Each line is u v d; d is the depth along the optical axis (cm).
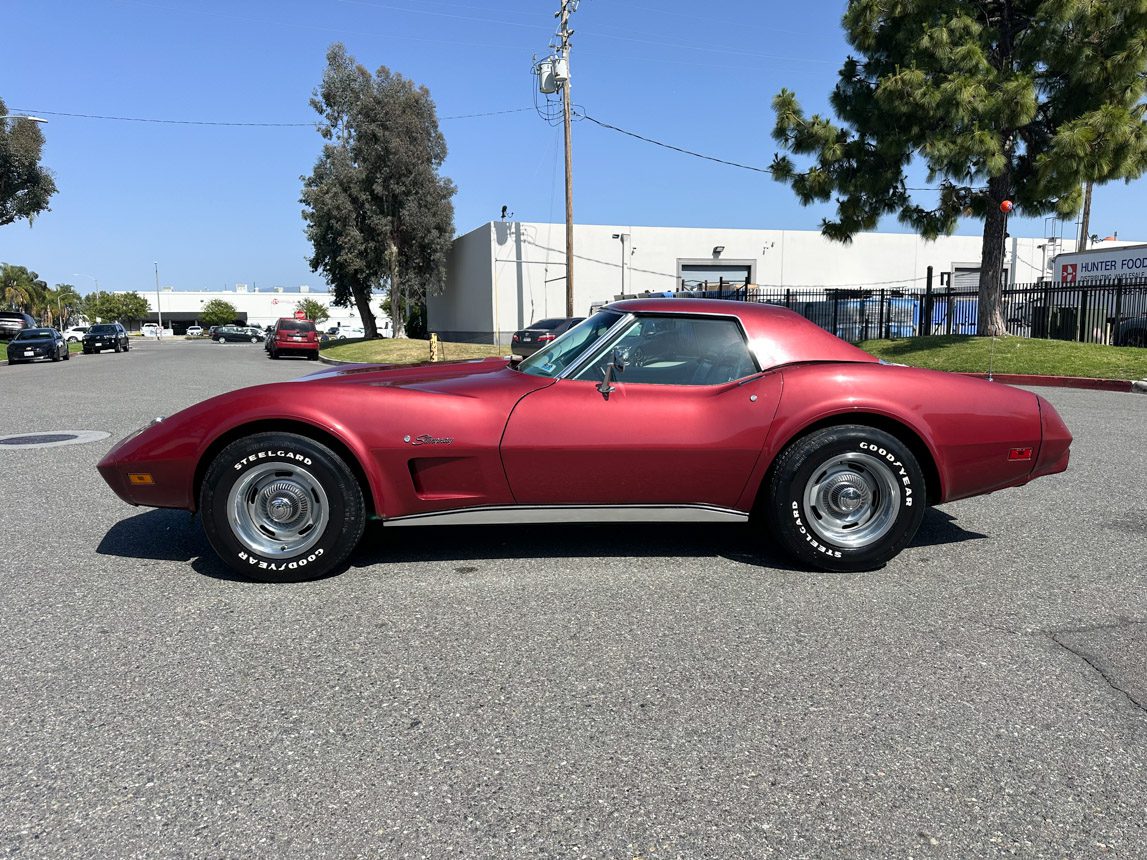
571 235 2683
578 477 364
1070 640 299
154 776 209
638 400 366
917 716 243
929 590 354
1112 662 280
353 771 212
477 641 297
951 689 260
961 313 2362
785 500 367
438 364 473
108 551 411
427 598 341
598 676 268
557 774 211
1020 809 198
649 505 375
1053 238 4384
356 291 4356
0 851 179
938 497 388
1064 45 1579
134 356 3123
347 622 315
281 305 12000
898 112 1650
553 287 3747
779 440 365
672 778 210
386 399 358
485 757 219
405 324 5759
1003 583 363
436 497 363
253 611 327
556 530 450
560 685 262
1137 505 511
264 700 251
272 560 355
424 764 216
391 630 307
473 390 369
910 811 197
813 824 191
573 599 341
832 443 364
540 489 364
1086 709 247
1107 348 1611
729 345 387
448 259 4572
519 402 363
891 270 4159
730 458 366
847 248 4088
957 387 381
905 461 367
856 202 1841
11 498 530
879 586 359
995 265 1814
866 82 1822
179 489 359
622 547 417
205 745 225
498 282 3662
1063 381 1402
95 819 191
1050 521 473
